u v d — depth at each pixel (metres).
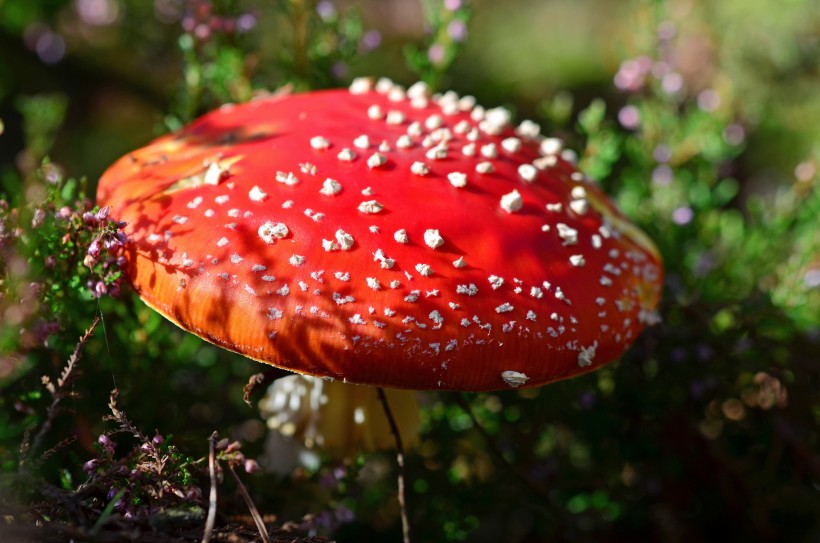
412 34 1.16
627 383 0.49
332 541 0.38
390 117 0.40
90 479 0.37
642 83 0.53
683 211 0.52
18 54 0.79
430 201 0.37
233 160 0.38
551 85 1.06
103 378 0.43
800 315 0.50
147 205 0.37
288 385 0.43
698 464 0.50
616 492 0.49
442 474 0.47
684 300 0.49
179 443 0.44
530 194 0.39
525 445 0.48
